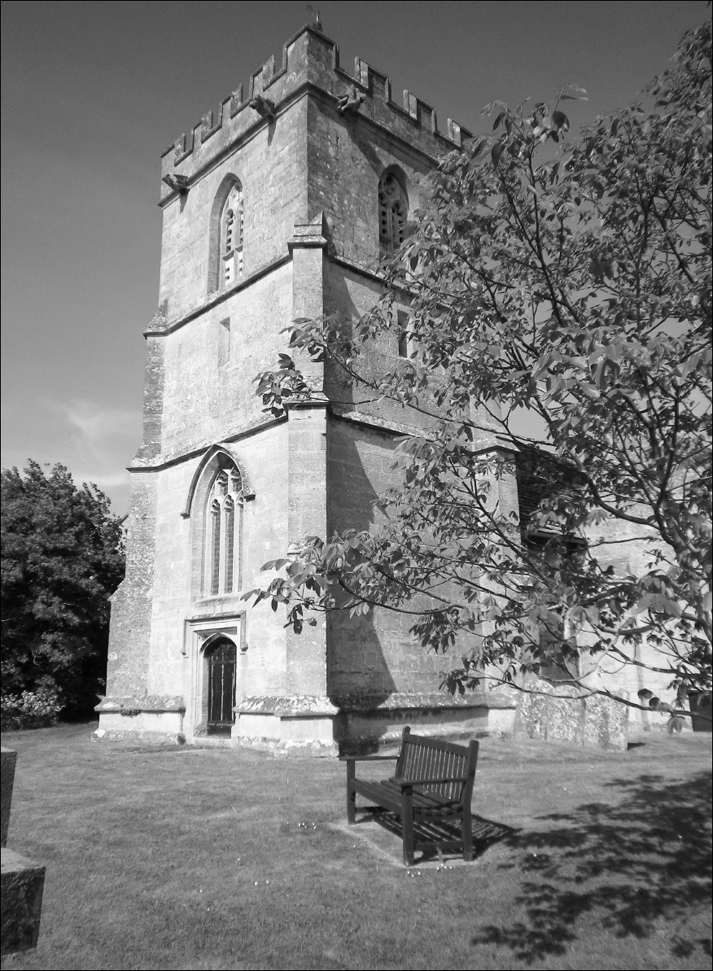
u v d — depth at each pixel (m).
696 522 4.40
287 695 16.25
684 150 5.04
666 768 13.59
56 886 7.18
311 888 7.08
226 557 20.36
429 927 6.19
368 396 19.70
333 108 21.66
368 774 13.07
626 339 5.08
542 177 5.38
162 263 25.67
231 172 23.36
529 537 6.07
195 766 14.47
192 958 5.62
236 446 20.12
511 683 5.67
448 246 5.71
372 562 5.35
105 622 28.52
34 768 14.74
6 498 27.73
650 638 5.02
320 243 19.36
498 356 5.55
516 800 10.72
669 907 6.71
